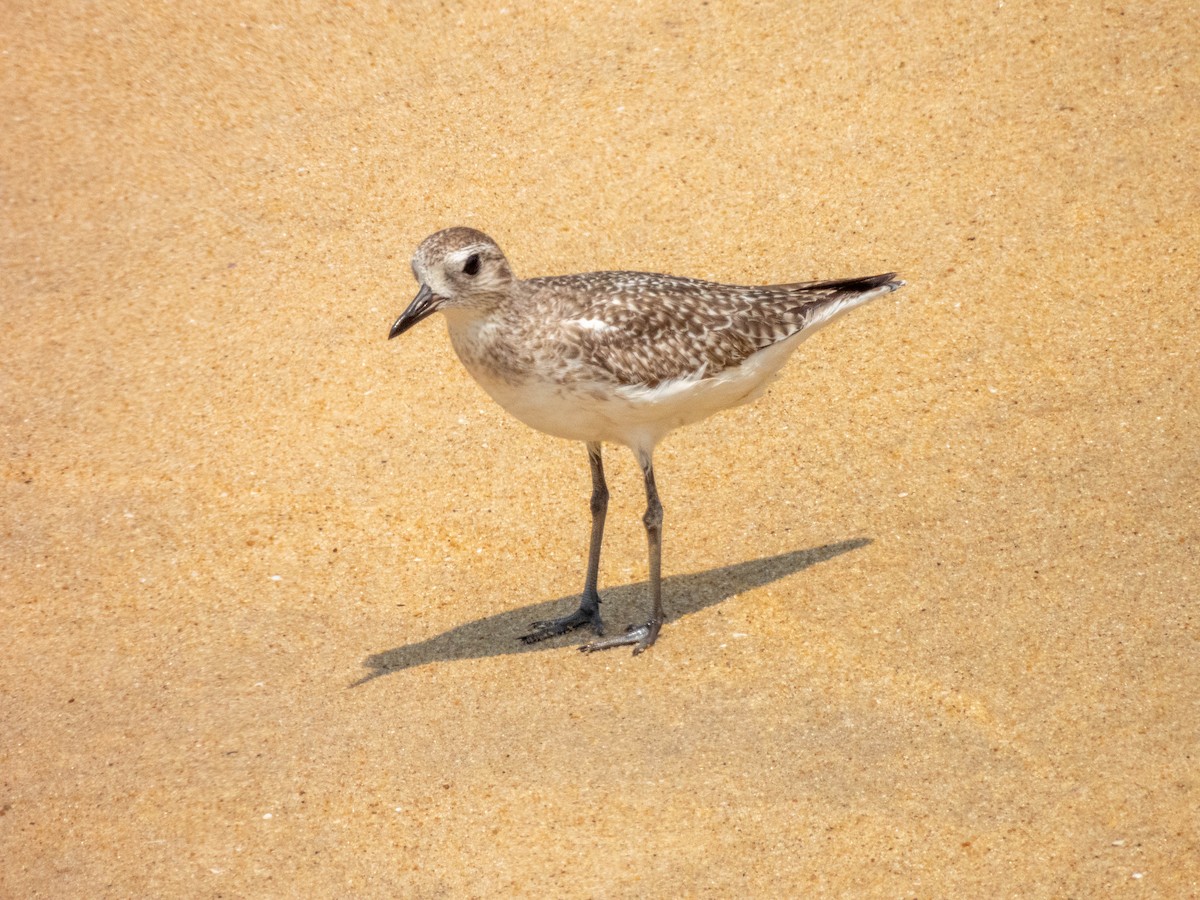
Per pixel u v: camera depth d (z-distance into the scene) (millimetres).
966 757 7215
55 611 8961
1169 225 10930
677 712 7781
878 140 12000
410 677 8258
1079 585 8281
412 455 10086
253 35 13742
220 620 8852
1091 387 9820
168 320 11281
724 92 12617
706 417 8586
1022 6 12758
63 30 13812
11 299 11500
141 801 7445
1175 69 12047
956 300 10680
